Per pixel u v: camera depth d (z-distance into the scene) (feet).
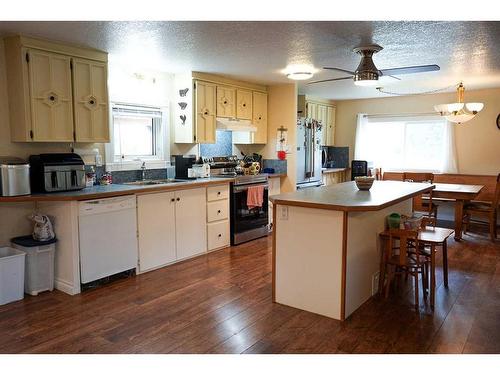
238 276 12.48
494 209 17.34
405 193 11.14
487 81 18.10
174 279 12.18
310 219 9.59
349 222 9.28
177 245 13.87
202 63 14.06
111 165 14.03
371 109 25.08
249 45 11.55
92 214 11.08
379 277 11.09
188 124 15.79
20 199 10.10
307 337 8.49
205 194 14.93
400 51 12.31
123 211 11.92
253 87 18.67
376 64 14.25
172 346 8.08
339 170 24.97
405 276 12.20
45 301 10.41
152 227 12.92
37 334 8.57
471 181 21.22
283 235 10.11
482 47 11.77
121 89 14.21
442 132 23.12
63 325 9.01
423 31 10.09
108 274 11.64
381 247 10.89
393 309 9.98
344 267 9.18
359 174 24.66
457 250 15.65
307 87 20.17
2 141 11.04
